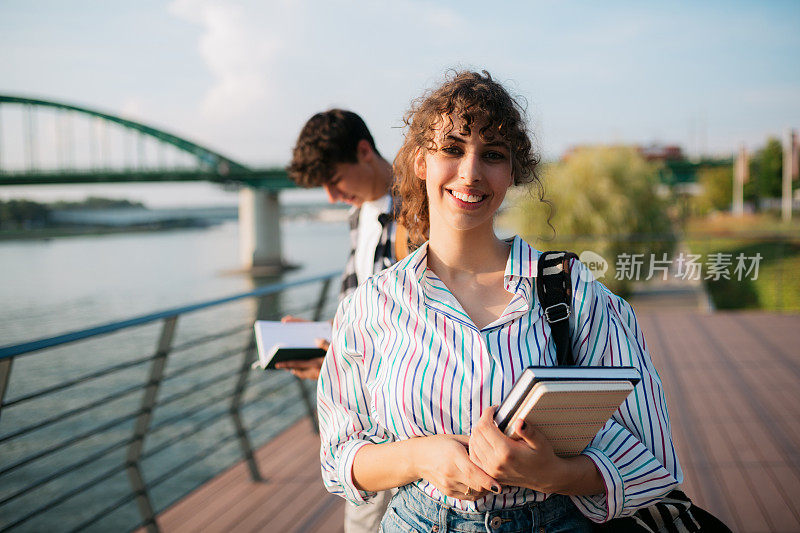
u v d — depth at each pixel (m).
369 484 1.08
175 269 51.38
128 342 16.95
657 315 7.75
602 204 17.44
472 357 1.00
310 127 1.79
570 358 1.03
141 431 2.57
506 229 8.91
